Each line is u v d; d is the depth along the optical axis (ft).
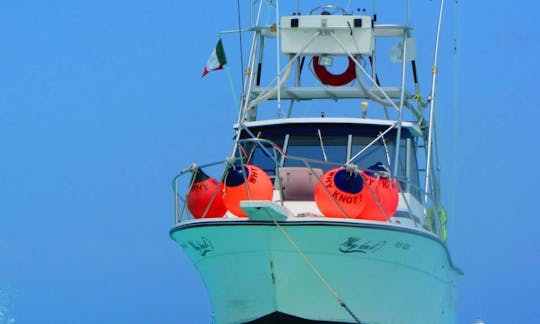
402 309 142.41
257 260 135.23
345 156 149.18
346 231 132.46
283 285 135.64
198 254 142.00
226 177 137.69
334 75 165.58
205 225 136.46
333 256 134.31
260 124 153.07
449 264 155.22
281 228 131.95
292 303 136.46
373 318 139.44
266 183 137.28
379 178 137.49
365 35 157.28
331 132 150.71
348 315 137.90
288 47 158.51
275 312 137.28
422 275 144.46
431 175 158.92
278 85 156.15
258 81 165.68
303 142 150.92
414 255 140.67
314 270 134.72
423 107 162.40
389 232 134.92
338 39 157.99
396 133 150.92
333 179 134.92
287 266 134.41
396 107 153.69
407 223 144.66
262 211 130.41
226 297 140.87
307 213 138.72
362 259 135.54
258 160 151.64
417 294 144.56
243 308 139.64
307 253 133.69
